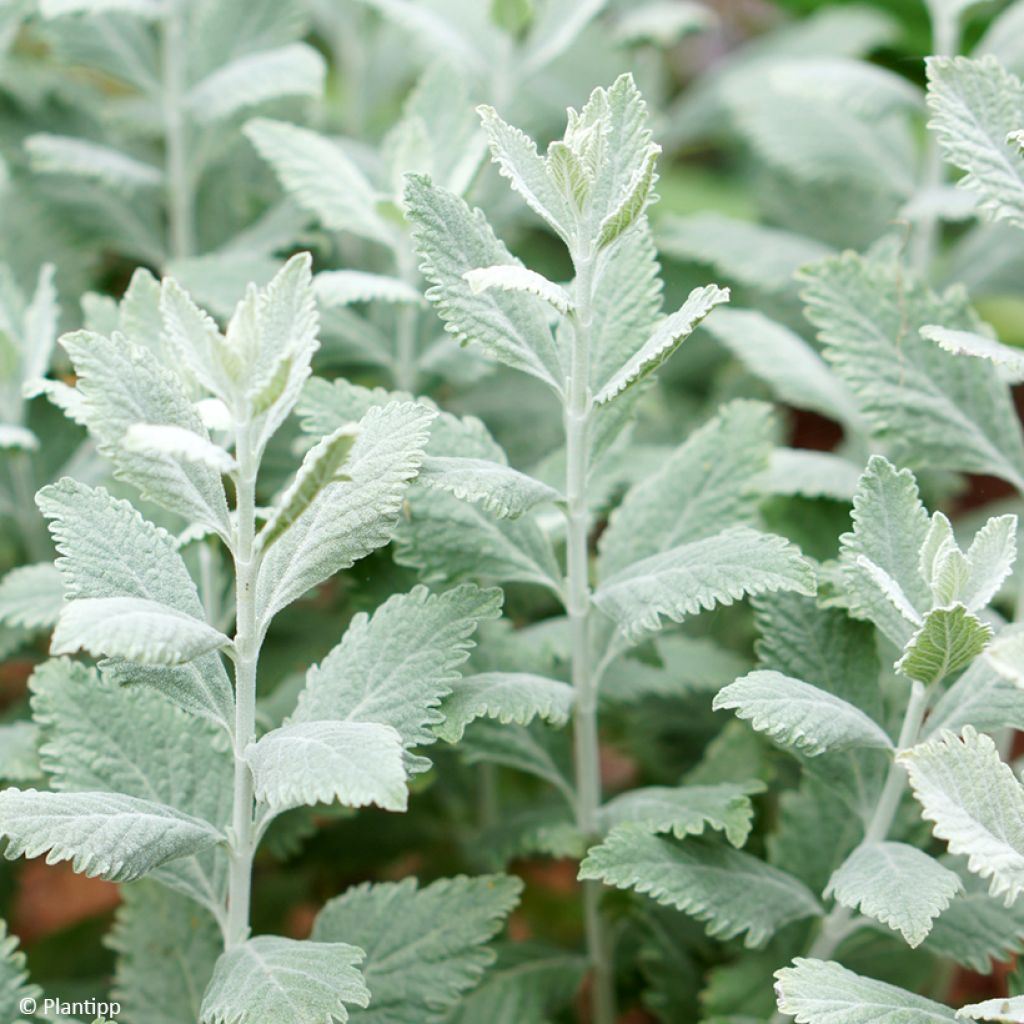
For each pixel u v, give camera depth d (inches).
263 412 33.2
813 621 35.7
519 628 40.7
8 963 35.1
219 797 35.3
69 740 35.1
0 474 39.4
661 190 58.4
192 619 33.5
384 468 34.0
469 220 34.7
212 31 42.3
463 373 38.8
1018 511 41.5
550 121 46.4
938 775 33.6
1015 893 33.1
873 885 34.0
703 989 38.0
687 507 36.6
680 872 35.0
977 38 48.6
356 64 50.5
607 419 35.6
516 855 39.0
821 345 42.9
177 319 33.5
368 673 34.5
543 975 37.9
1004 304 53.8
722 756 37.4
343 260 42.4
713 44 64.7
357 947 34.2
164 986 36.2
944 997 39.8
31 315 38.4
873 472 34.9
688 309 34.2
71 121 42.3
